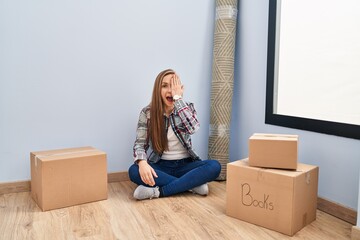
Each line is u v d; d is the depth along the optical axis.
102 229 1.50
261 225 1.56
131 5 2.22
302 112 1.92
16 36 1.95
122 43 2.22
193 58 2.46
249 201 1.60
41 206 1.74
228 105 2.38
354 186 1.64
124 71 2.25
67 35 2.07
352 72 1.62
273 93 2.12
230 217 1.67
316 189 1.66
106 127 2.24
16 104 1.99
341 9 1.67
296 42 1.94
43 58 2.03
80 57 2.12
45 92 2.05
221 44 2.36
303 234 1.50
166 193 1.95
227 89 2.37
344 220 1.67
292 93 1.99
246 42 2.38
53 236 1.43
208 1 2.47
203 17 2.47
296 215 1.49
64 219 1.62
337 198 1.73
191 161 2.14
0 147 1.98
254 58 2.30
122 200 1.91
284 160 1.54
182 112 1.98
